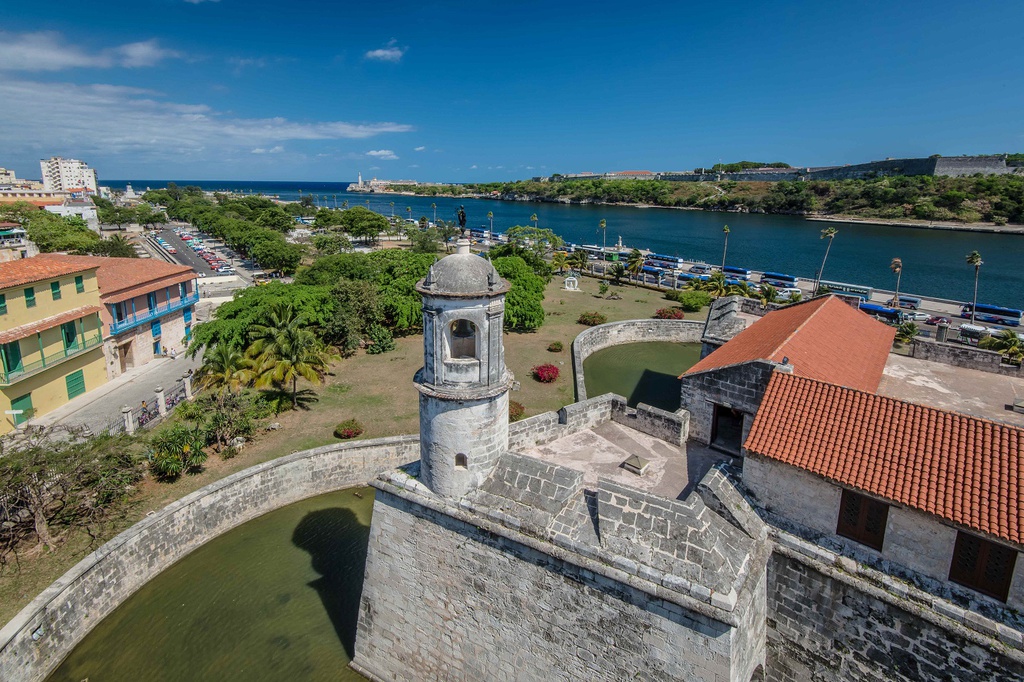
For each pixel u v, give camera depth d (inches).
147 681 774.5
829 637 636.1
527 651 653.9
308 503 1184.2
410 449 1266.0
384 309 2145.7
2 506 890.1
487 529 650.8
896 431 647.8
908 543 600.7
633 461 847.7
